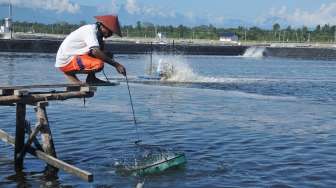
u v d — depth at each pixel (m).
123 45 107.88
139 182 13.81
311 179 14.33
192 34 169.25
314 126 23.42
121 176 14.33
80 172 12.79
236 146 18.41
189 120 24.11
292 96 37.00
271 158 16.67
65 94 13.95
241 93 37.84
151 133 20.58
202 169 15.14
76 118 23.81
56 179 13.93
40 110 14.11
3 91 13.09
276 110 28.75
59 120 23.16
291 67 78.44
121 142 18.70
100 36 13.37
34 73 52.69
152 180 14.02
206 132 21.03
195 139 19.50
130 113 25.91
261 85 45.19
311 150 18.02
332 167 15.65
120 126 22.00
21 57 82.19
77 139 19.08
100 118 24.00
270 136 20.50
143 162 15.68
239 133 20.97
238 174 14.70
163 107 28.69
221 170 15.09
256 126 22.91
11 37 108.00
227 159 16.39
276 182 13.98
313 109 29.70
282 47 122.56
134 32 168.25
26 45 99.06
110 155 16.66
